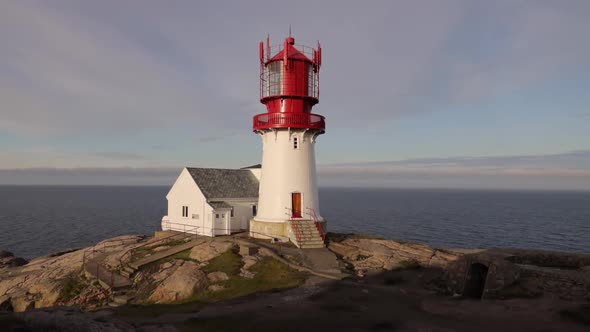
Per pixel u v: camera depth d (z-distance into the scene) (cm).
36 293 3231
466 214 16038
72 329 1513
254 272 2822
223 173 4753
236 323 1898
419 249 3556
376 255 3344
